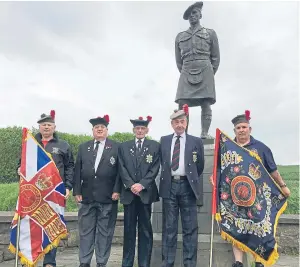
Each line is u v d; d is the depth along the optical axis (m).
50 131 5.25
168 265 5.03
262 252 4.84
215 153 5.01
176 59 6.81
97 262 5.17
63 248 7.37
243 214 4.92
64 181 5.25
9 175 12.01
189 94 6.41
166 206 5.12
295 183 11.08
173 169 5.11
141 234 5.27
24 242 4.86
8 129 12.34
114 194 5.29
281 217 7.41
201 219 5.63
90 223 5.31
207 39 6.48
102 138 5.45
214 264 5.41
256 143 5.18
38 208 4.92
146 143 5.33
